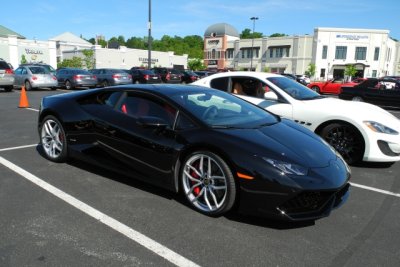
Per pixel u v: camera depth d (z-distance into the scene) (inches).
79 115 172.1
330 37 2396.7
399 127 199.6
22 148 220.5
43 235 114.0
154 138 142.1
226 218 129.2
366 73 2429.9
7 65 649.0
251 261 102.6
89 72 813.2
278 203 114.5
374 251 109.8
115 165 158.9
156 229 120.0
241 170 118.9
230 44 3004.4
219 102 158.4
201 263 101.1
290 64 2549.2
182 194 149.9
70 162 191.3
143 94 155.4
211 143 125.6
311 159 123.4
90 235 114.9
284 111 219.6
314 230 122.3
